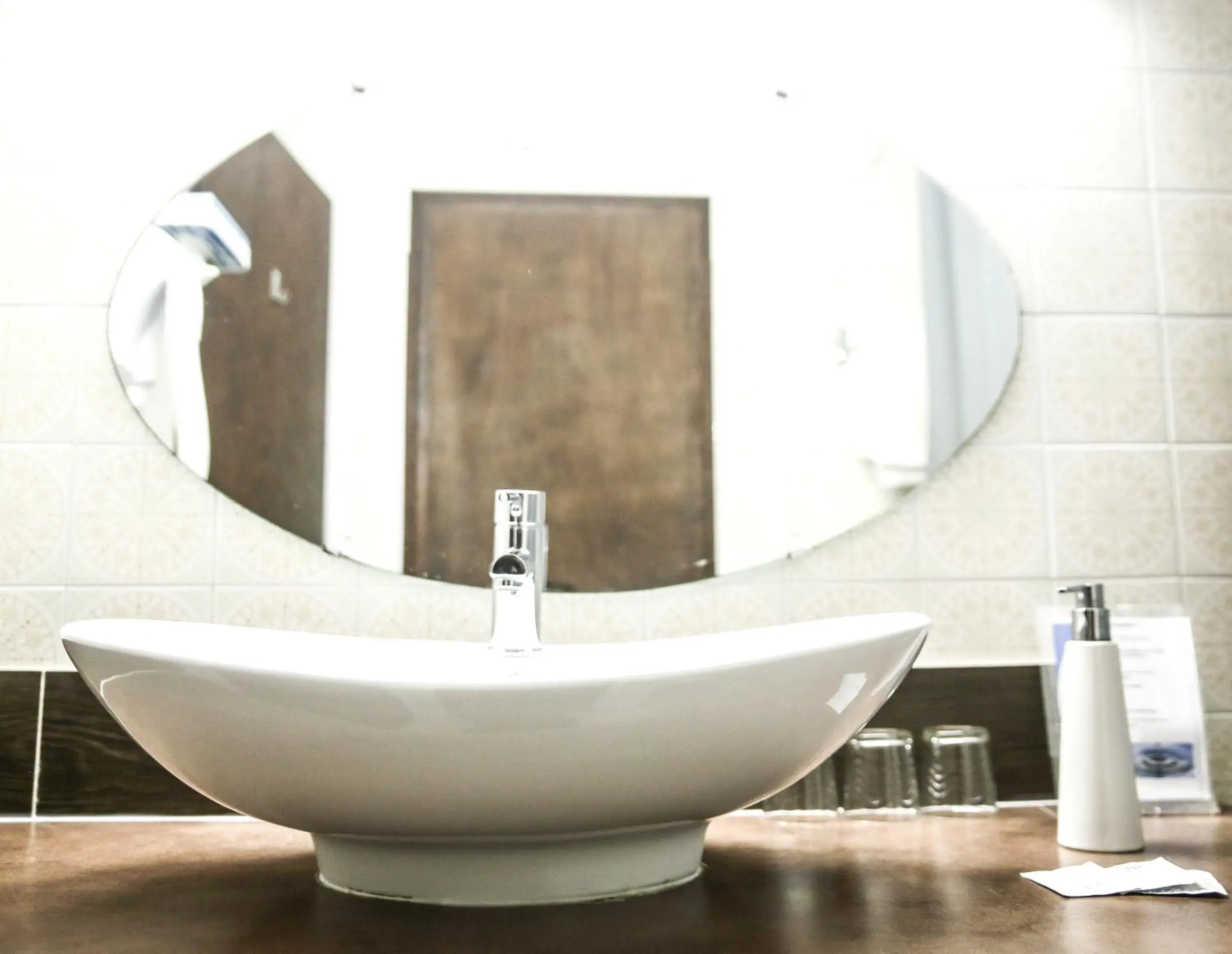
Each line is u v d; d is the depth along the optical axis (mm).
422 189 1250
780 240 1262
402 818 698
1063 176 1301
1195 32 1325
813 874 850
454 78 1267
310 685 642
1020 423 1259
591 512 1216
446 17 1273
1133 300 1288
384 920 713
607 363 1238
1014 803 1184
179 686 669
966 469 1248
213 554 1191
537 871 749
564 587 1204
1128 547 1248
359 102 1257
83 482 1194
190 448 1197
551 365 1234
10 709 1147
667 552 1215
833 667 708
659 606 1209
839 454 1235
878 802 1104
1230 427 1276
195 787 771
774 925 701
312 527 1195
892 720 1191
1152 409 1272
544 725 649
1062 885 792
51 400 1204
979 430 1251
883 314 1256
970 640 1222
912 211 1274
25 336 1211
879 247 1267
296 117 1247
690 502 1224
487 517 1210
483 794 675
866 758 1117
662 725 669
